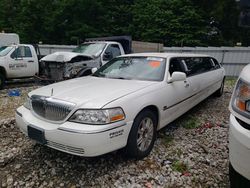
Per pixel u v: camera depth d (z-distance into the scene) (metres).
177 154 3.77
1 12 33.16
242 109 2.28
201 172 3.30
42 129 3.15
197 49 16.84
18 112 3.66
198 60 5.89
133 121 3.33
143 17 24.08
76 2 27.16
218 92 7.48
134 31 25.25
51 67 8.62
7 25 32.69
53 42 29.78
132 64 4.71
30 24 29.75
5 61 9.43
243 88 2.33
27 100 3.70
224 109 6.28
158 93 3.83
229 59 16.27
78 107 3.05
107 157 3.63
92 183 3.06
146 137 3.65
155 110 3.88
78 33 26.77
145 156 3.65
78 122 3.00
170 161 3.57
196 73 5.43
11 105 6.68
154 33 22.66
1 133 4.54
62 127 3.00
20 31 29.95
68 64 8.28
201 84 5.50
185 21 22.34
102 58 9.12
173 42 22.03
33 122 3.32
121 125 3.13
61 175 3.23
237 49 15.95
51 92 3.46
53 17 28.56
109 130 2.99
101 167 3.39
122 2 27.83
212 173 3.28
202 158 3.65
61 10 27.94
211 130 4.76
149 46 13.91
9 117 5.49
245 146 2.19
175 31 22.36
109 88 3.63
